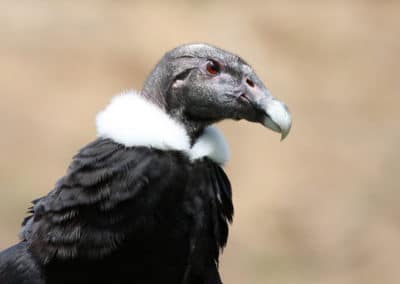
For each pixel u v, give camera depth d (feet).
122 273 21.20
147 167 20.98
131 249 21.07
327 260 50.85
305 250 51.47
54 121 59.47
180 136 21.48
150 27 69.56
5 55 64.54
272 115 22.31
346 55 70.59
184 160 21.40
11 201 52.49
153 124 21.31
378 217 53.67
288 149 59.00
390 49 71.56
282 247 51.42
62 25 68.54
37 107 60.39
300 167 57.57
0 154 56.18
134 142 21.08
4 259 21.99
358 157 58.95
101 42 67.10
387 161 58.54
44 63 64.54
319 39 71.82
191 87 22.36
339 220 53.26
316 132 61.41
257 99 22.50
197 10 72.69
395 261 50.60
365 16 75.46
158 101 22.43
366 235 52.37
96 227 20.90
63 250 21.02
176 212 21.27
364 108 64.95
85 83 63.10
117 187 20.84
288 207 53.93
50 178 54.95
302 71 68.18
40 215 21.66
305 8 74.90
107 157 21.08
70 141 58.13
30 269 21.52
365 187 56.13
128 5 72.23
